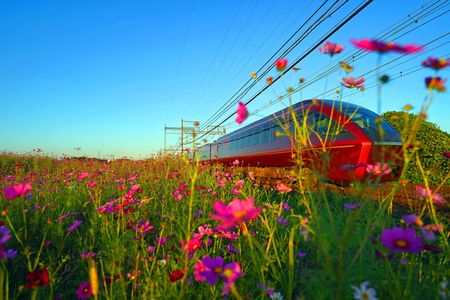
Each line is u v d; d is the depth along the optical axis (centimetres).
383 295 166
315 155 187
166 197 477
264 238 290
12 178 702
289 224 306
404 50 105
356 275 157
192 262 209
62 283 242
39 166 1180
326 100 958
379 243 168
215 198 476
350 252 187
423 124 1012
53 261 275
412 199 598
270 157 1378
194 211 385
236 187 481
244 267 243
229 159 1977
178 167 833
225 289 160
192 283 207
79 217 412
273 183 791
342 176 771
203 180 650
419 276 191
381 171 138
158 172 765
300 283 221
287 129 202
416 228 182
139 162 1023
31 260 276
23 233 312
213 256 247
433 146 939
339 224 182
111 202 306
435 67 111
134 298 206
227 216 116
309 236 166
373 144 144
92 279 139
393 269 196
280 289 224
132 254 250
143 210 383
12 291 230
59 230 314
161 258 256
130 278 217
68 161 1174
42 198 482
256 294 206
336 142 862
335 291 139
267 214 347
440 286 151
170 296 190
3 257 169
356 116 880
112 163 1003
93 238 294
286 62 195
